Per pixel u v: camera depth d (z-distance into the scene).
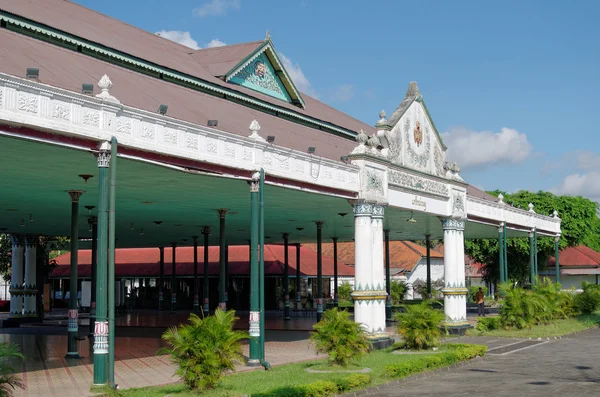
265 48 27.44
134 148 14.99
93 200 24.00
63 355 21.22
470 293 58.31
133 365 19.02
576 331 29.89
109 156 14.37
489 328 30.22
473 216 32.91
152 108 17.25
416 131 26.95
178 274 50.22
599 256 62.75
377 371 17.44
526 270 57.22
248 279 51.59
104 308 14.23
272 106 26.16
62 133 13.48
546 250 57.19
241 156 18.03
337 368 17.69
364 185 22.84
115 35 24.05
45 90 13.08
